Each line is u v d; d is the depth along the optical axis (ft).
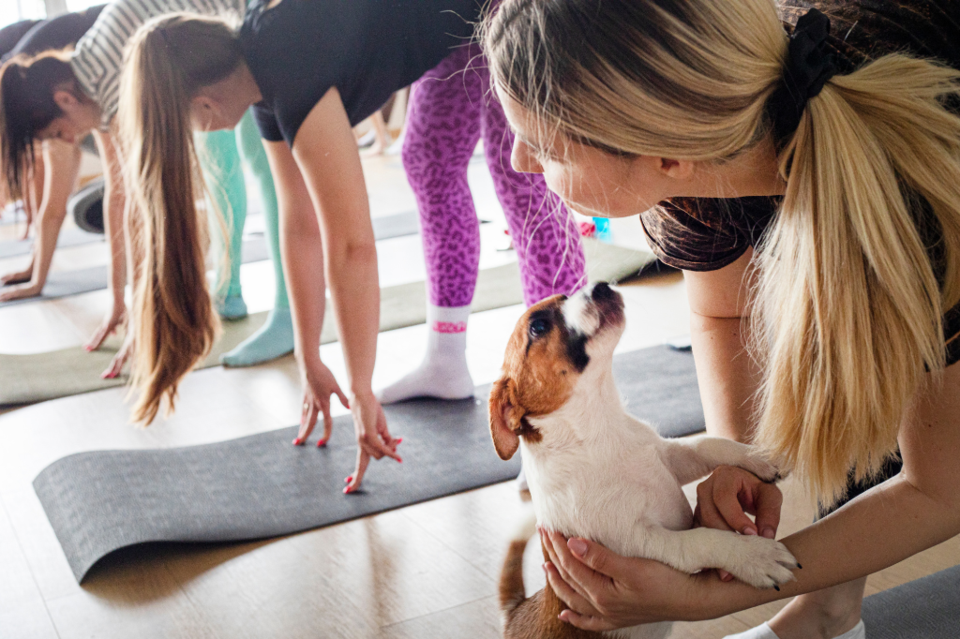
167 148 5.97
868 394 2.86
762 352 3.87
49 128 7.93
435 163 7.55
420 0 6.17
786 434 3.20
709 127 2.70
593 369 3.80
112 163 9.62
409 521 6.17
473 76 7.05
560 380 3.77
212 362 9.69
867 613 4.71
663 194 3.06
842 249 2.75
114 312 10.12
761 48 2.72
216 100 6.20
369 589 5.40
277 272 9.82
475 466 6.88
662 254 4.32
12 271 13.74
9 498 6.89
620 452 3.81
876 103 2.73
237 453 7.29
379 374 9.04
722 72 2.65
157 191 6.05
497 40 2.96
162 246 6.18
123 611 5.33
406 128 7.73
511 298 11.04
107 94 7.35
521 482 6.52
